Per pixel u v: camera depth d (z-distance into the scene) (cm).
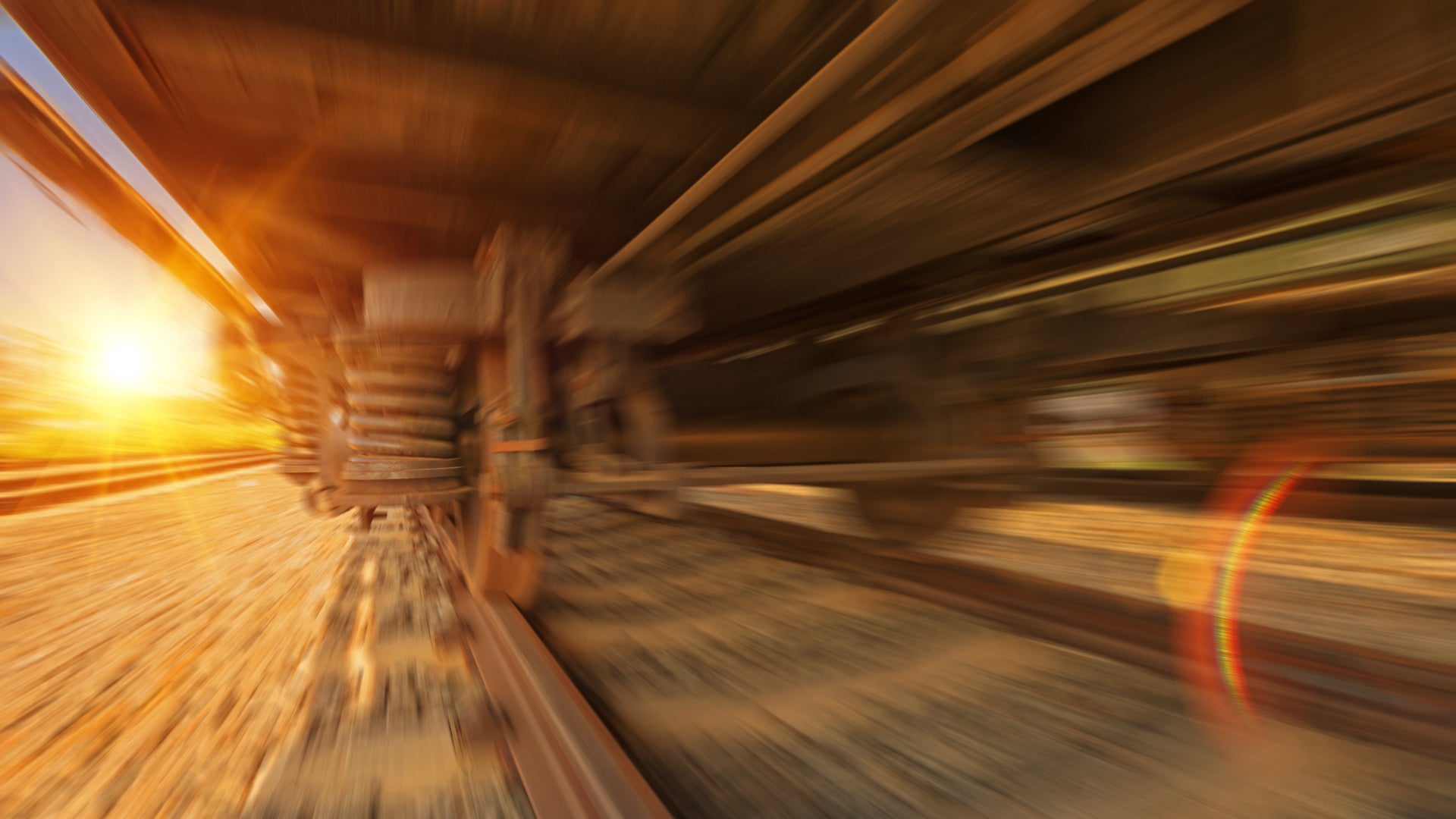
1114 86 93
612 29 97
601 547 245
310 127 121
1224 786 81
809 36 96
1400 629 121
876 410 172
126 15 96
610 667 126
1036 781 84
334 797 83
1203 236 122
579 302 143
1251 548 164
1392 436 127
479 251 167
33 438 1003
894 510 184
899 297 169
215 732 103
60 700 120
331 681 120
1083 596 148
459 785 84
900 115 85
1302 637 120
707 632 143
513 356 140
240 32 98
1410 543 170
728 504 325
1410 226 105
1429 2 66
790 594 169
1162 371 147
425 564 217
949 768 88
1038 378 158
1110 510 238
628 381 145
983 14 71
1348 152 87
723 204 125
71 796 87
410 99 112
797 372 191
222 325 225
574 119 117
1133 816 76
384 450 151
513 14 95
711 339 213
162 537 345
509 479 133
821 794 84
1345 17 72
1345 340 126
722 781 87
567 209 149
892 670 119
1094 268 139
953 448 159
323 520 359
